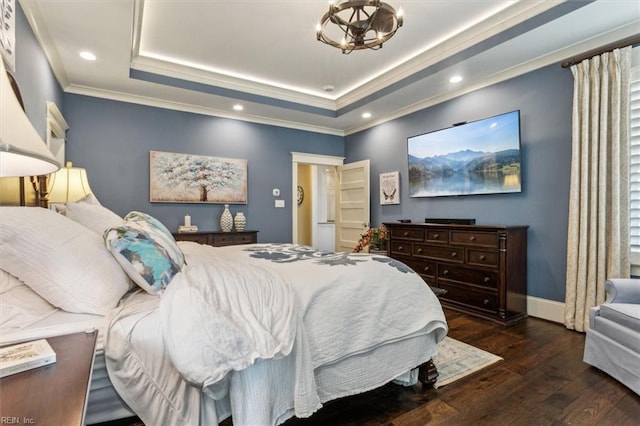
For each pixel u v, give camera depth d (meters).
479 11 2.83
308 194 7.27
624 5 2.37
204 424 1.17
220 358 1.06
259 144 5.10
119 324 1.16
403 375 1.85
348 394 1.57
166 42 3.28
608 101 2.70
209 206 4.67
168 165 4.32
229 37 3.19
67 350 0.92
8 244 1.18
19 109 0.80
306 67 3.90
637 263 2.61
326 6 2.71
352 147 5.79
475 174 3.73
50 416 0.60
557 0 2.53
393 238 4.21
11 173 0.93
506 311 3.06
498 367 2.19
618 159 2.63
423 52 3.54
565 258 3.07
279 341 1.19
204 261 1.71
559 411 1.71
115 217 1.96
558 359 2.30
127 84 3.72
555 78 3.11
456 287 3.49
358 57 3.65
